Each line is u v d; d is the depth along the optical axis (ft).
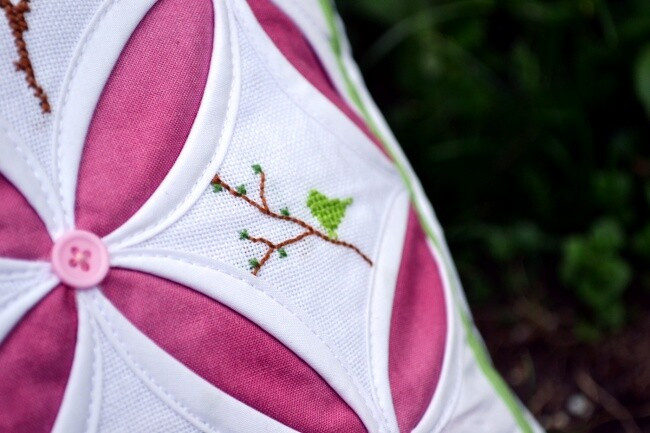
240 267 0.85
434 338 0.96
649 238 1.36
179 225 0.84
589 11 1.37
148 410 0.82
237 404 0.84
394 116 1.40
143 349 0.82
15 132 0.80
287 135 0.91
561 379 1.39
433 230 1.07
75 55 0.84
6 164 0.80
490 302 1.42
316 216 0.90
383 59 1.45
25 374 0.78
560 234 1.41
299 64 0.95
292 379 0.86
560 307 1.40
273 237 0.87
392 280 0.94
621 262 1.33
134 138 0.84
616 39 1.35
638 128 1.40
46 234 0.81
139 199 0.83
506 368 1.40
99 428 0.80
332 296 0.89
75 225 0.82
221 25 0.90
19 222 0.80
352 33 1.42
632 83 1.38
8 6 0.82
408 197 1.02
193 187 0.85
